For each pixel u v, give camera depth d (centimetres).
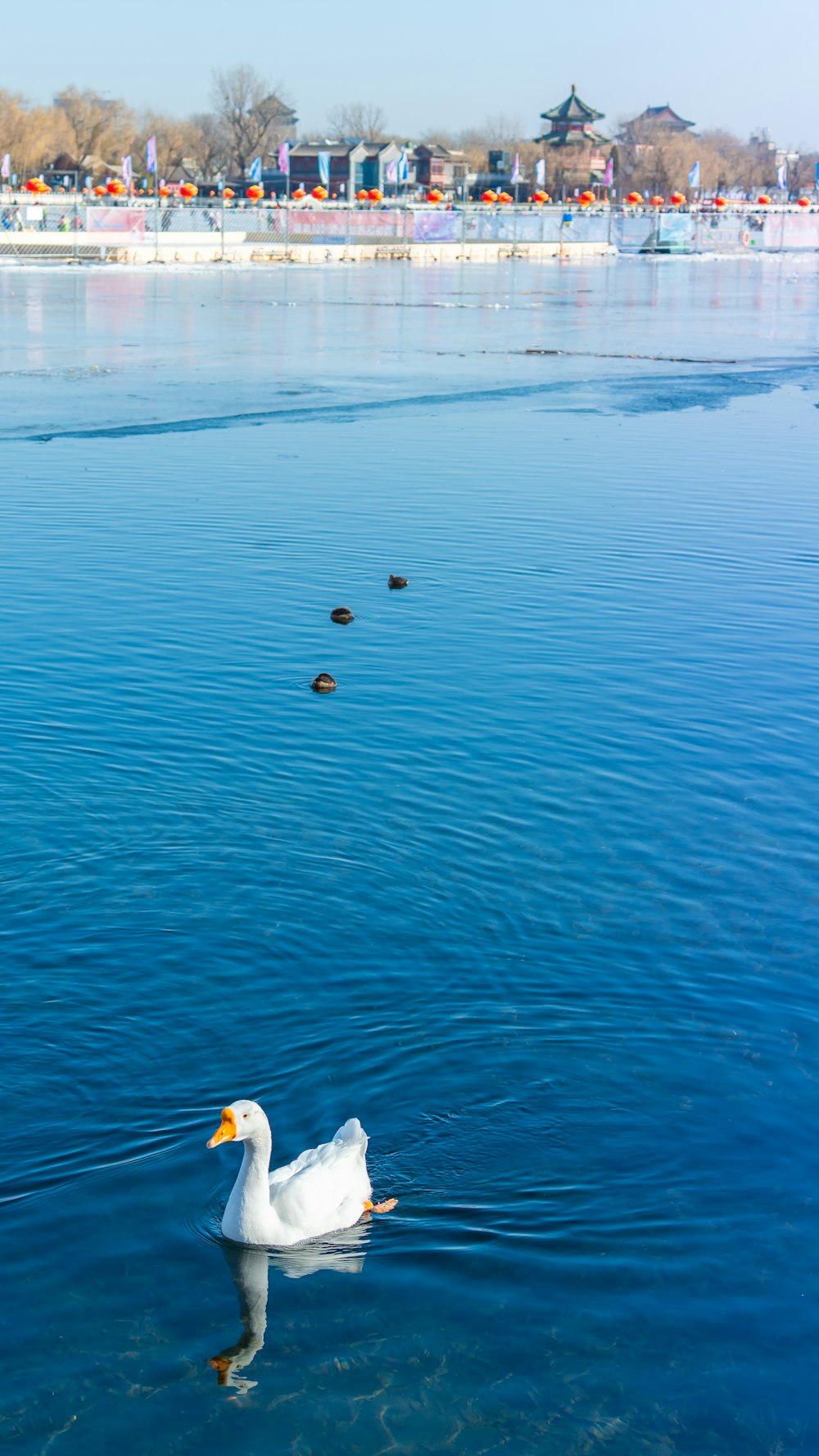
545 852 1321
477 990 1099
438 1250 850
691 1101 985
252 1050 1016
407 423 3812
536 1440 732
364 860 1287
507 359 5447
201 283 9494
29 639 1867
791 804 1444
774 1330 800
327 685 1714
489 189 19350
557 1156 928
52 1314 798
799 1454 728
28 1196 877
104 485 2877
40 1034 1023
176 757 1495
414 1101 972
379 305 7881
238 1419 738
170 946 1136
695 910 1230
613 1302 816
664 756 1559
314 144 18662
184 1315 801
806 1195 901
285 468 3100
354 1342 788
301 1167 879
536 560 2372
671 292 9719
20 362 4947
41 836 1303
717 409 4175
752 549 2473
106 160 17475
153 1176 899
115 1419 738
